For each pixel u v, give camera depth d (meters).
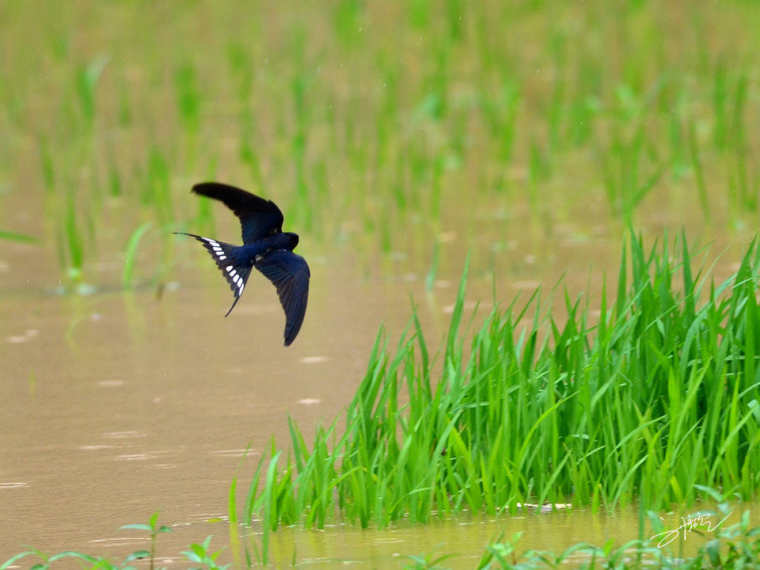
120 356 21.89
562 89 41.88
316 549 13.48
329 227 31.53
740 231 28.27
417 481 14.34
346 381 19.91
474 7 57.81
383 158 36.28
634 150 33.50
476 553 13.15
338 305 24.58
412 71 49.47
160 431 17.97
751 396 14.98
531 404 14.87
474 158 38.56
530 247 28.36
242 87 45.38
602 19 54.66
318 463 14.38
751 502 14.23
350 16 54.72
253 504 14.52
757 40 48.81
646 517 13.92
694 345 15.49
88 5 63.81
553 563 12.77
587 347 15.84
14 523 14.84
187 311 24.88
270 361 21.20
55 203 35.00
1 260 29.62
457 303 15.68
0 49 55.72
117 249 30.45
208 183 12.14
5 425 18.56
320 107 44.75
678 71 45.78
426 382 15.39
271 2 62.69
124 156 40.03
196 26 58.72
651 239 28.22
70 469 16.61
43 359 21.91
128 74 51.28
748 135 38.31
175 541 14.04
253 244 12.14
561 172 36.44
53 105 47.19
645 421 14.37
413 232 30.67
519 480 14.77
